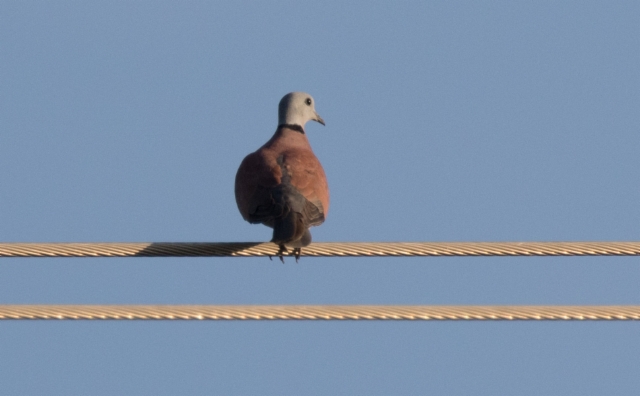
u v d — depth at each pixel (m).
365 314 13.19
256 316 13.20
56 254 13.73
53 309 13.15
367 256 13.90
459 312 13.18
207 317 13.18
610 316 13.12
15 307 13.12
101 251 13.77
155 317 13.19
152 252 13.88
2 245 13.65
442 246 13.68
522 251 13.58
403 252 13.76
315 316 13.18
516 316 13.15
